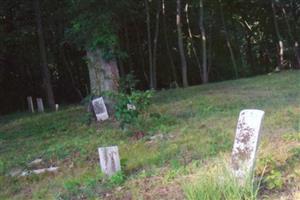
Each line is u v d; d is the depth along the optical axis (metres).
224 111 10.74
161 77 27.00
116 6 12.51
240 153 5.06
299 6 29.17
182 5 25.59
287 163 5.60
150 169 6.57
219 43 28.30
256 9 29.53
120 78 12.09
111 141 8.98
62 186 6.62
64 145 9.27
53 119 13.91
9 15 21.25
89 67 12.25
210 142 7.58
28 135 11.70
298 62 28.48
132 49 26.25
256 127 5.04
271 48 31.11
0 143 10.94
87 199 5.81
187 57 27.00
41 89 24.38
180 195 5.21
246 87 15.91
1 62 23.14
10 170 8.15
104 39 11.91
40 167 8.05
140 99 9.73
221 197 4.66
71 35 12.72
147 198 5.35
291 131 7.33
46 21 21.36
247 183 4.68
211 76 27.75
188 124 9.51
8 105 23.94
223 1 28.19
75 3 12.04
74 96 25.92
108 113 11.67
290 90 13.42
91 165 7.60
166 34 25.27
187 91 17.11
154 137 8.80
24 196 6.58
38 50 23.06
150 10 24.62
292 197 4.63
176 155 7.12
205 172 5.34
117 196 5.65
